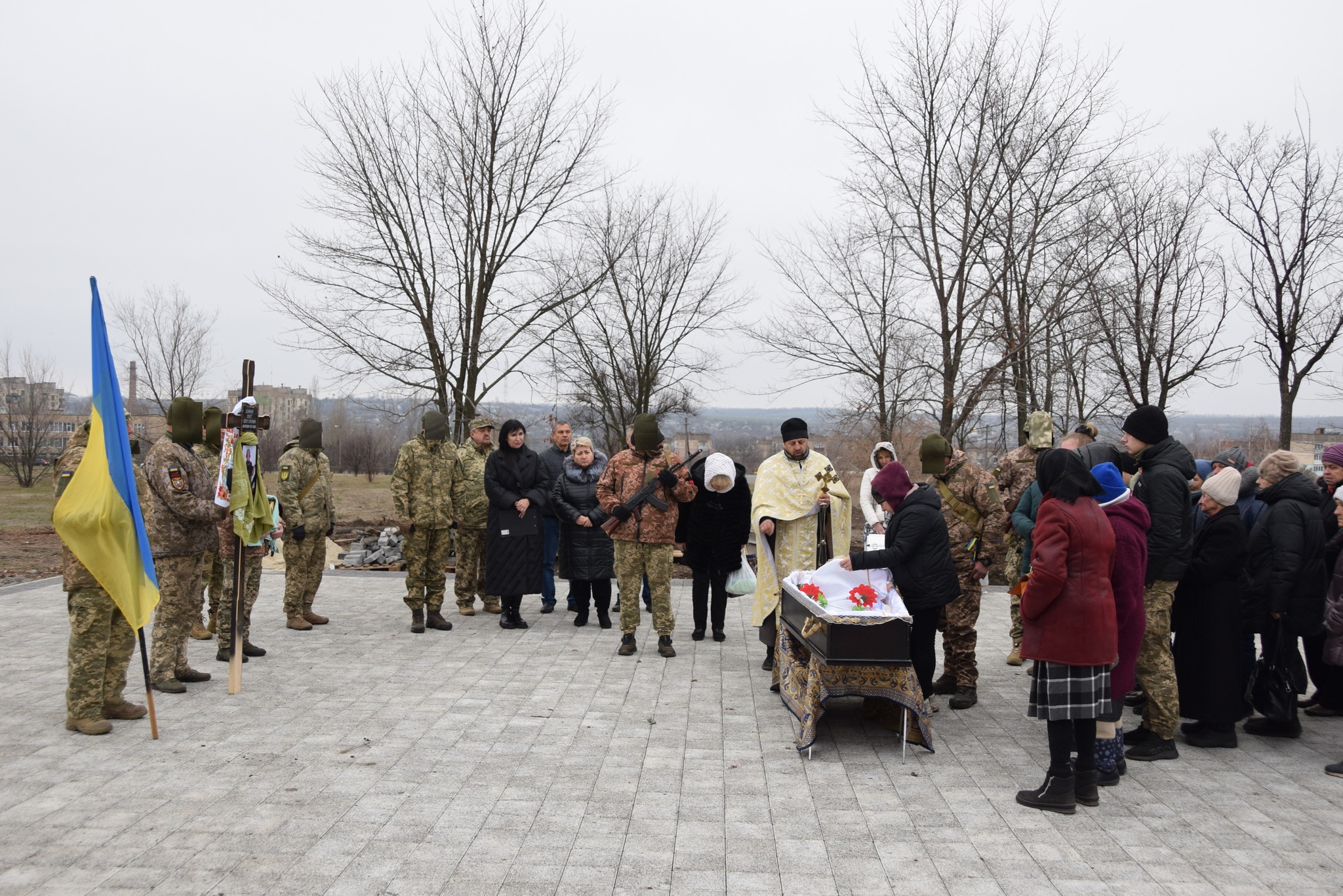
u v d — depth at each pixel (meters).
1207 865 3.88
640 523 7.77
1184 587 5.75
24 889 3.49
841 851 3.98
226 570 7.47
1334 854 4.00
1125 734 5.65
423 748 5.31
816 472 7.27
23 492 31.66
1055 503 4.60
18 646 7.94
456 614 9.95
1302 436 21.61
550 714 6.06
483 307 16.08
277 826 4.15
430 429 8.74
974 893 3.60
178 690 6.44
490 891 3.54
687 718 6.02
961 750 5.50
